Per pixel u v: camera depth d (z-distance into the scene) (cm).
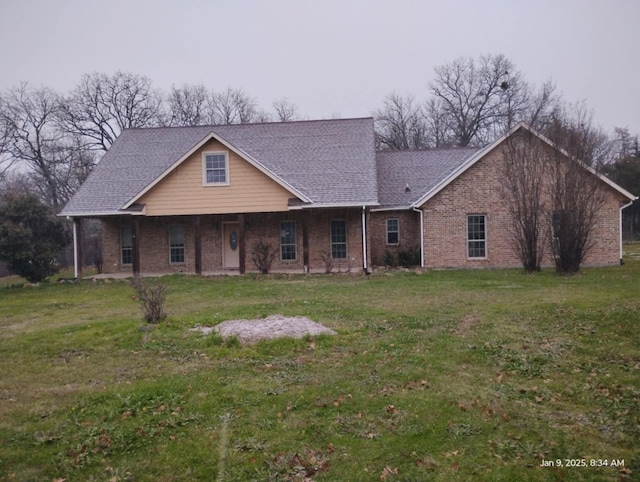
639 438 495
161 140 2620
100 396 623
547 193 1923
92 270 3061
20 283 2175
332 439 500
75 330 1020
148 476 445
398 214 2359
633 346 785
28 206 2131
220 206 2117
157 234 2328
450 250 2180
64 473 454
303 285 1678
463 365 716
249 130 2638
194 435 517
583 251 1936
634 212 4259
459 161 2595
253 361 747
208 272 2252
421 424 528
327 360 743
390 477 432
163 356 795
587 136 1856
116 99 4553
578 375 672
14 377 718
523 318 995
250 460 466
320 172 2233
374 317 1036
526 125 1938
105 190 2261
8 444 510
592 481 425
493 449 477
